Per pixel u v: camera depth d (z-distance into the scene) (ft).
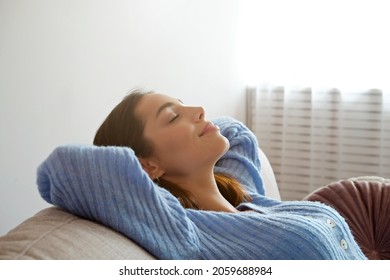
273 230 3.47
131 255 2.97
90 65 5.97
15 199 5.16
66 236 2.86
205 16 8.14
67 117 5.69
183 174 4.05
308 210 3.99
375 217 5.28
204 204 4.04
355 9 8.55
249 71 9.20
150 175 4.01
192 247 3.31
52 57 5.46
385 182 5.63
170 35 7.39
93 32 6.00
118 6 6.36
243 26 9.07
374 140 8.72
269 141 9.16
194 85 7.98
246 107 9.37
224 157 4.97
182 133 3.97
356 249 4.04
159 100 4.07
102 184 3.11
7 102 4.97
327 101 8.80
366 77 8.61
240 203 4.44
